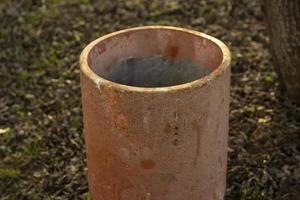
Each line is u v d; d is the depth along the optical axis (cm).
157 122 249
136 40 298
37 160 371
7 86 449
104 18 538
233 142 368
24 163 368
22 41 507
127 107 248
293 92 401
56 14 546
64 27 525
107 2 561
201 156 264
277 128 378
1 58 485
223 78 260
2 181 355
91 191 294
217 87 257
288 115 391
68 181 352
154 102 245
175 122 250
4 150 380
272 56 409
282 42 387
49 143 384
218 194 288
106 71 292
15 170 362
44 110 419
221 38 496
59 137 389
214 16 529
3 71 468
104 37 288
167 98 245
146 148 255
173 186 266
